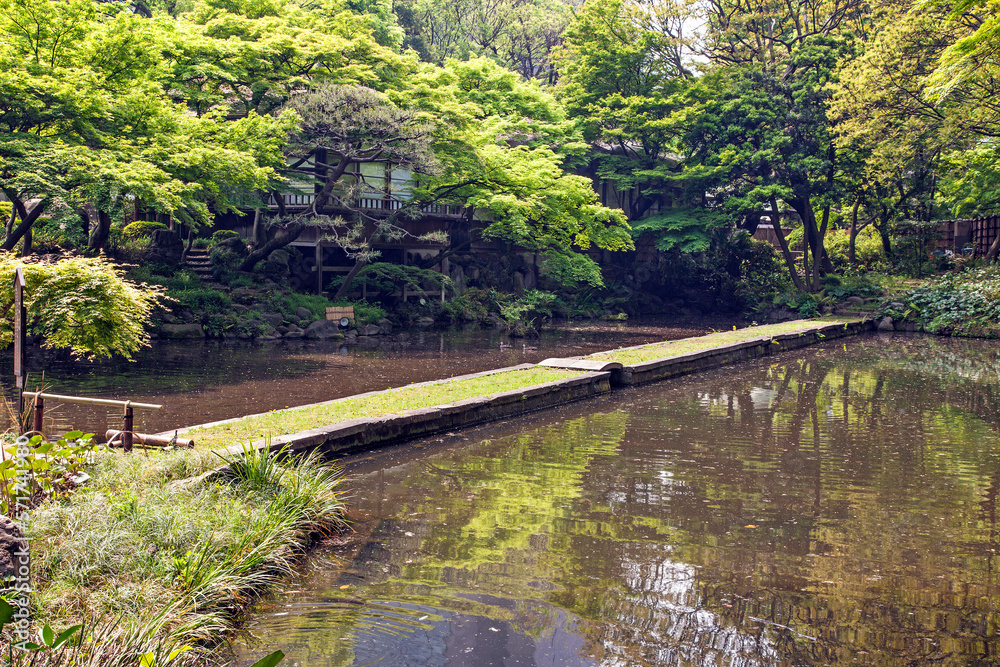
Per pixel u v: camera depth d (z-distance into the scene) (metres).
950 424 12.37
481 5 54.50
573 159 36.94
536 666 4.54
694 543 6.76
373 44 27.03
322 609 5.28
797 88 33.84
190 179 21.30
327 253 30.81
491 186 28.91
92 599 4.58
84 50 19.20
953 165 32.03
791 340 24.44
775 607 5.45
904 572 6.15
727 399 14.66
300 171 26.81
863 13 38.19
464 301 32.28
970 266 33.06
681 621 5.21
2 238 23.28
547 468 9.32
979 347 24.75
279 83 24.67
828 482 8.85
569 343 24.83
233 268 27.05
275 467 7.11
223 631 4.89
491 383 13.68
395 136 24.75
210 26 25.00
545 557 6.36
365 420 9.88
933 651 4.83
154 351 19.11
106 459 6.67
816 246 36.25
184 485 6.33
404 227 31.16
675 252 40.97
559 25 53.38
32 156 16.95
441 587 5.70
